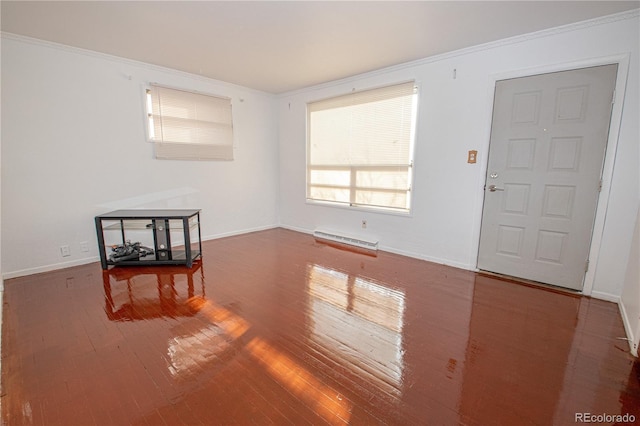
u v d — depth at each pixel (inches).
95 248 136.4
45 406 56.1
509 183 117.1
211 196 177.2
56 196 124.6
